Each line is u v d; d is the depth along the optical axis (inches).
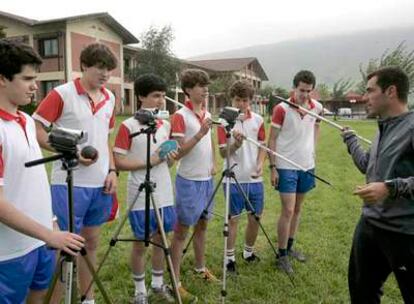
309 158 163.8
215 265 165.6
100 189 116.2
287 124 158.2
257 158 159.3
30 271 79.8
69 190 77.2
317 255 177.2
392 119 91.1
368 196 86.4
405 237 90.1
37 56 77.4
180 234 139.3
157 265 135.0
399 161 88.6
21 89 75.9
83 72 112.2
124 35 1112.2
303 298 140.1
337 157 496.1
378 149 93.4
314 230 211.8
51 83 1013.2
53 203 110.7
